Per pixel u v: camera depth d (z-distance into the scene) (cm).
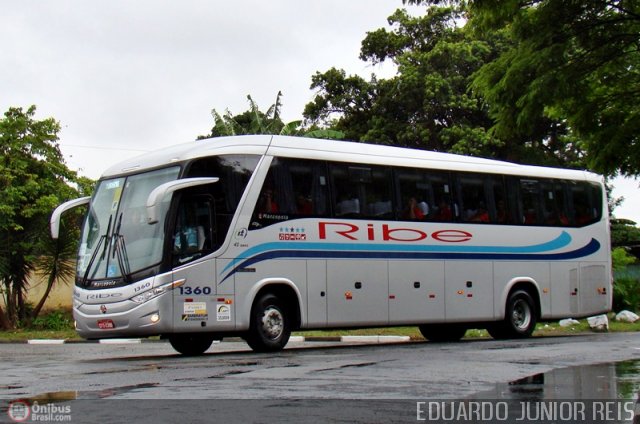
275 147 1630
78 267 1577
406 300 1802
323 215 1677
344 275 1698
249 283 1558
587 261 2177
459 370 1112
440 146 4200
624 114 1720
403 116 4341
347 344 2066
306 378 1017
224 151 1556
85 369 1216
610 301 2222
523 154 4031
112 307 1487
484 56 4194
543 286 2077
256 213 1579
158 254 1474
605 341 1780
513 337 2023
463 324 2002
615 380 996
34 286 3177
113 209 1577
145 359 1449
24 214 2950
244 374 1073
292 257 1622
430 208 1870
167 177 1527
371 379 1005
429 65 4188
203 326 1498
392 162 1817
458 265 1906
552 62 1593
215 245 1523
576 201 2180
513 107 1681
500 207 2012
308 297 1641
